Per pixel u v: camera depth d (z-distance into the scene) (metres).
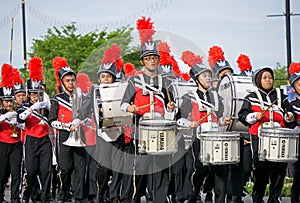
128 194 24.98
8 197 33.56
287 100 25.48
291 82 27.55
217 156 23.75
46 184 27.75
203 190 27.12
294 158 23.69
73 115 26.27
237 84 26.11
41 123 27.75
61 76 27.42
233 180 25.72
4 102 28.84
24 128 27.84
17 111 27.70
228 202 26.08
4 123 27.98
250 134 25.14
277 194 24.86
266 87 25.06
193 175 25.66
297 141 23.78
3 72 28.95
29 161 27.58
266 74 24.98
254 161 24.95
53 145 30.02
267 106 24.91
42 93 28.77
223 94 26.25
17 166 28.08
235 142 23.91
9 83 28.91
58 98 27.22
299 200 26.91
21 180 28.50
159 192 23.73
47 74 64.38
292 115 25.06
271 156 23.66
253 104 24.95
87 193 27.38
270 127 24.06
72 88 27.27
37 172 27.73
